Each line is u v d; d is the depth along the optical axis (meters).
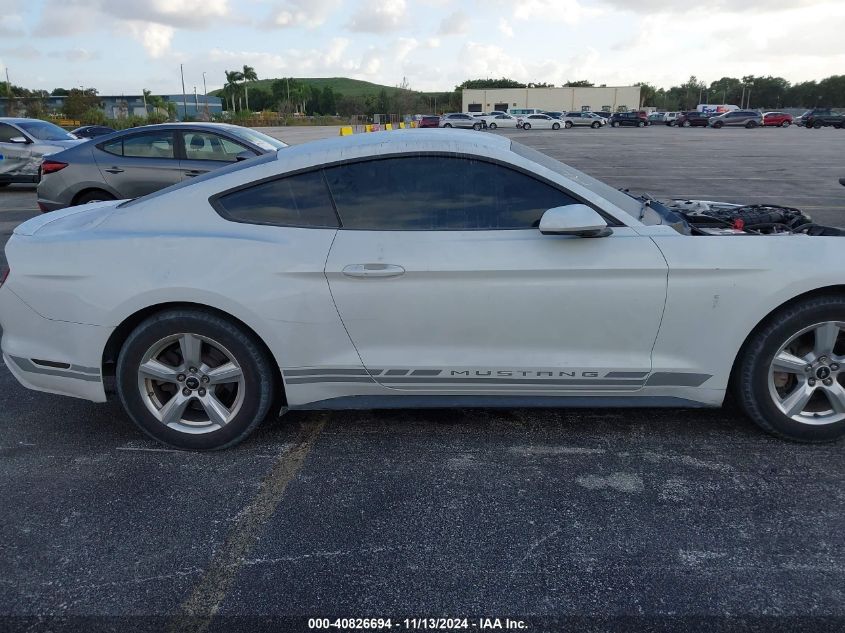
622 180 15.23
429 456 3.14
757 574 2.30
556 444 3.23
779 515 2.63
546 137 39.91
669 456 3.09
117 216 3.14
